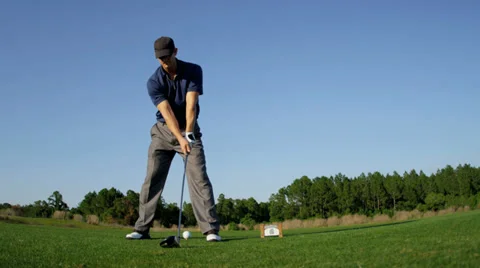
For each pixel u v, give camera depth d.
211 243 5.72
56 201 67.12
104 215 57.94
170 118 6.86
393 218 54.88
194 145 7.20
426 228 5.21
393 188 78.75
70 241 6.00
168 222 55.69
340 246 4.02
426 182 79.38
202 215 6.92
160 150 7.40
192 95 6.89
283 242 5.09
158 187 7.45
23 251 4.50
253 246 4.72
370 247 3.71
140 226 7.26
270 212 84.12
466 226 5.06
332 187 80.69
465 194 74.69
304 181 82.12
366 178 81.44
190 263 3.50
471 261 2.61
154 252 4.37
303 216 80.25
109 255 4.15
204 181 7.07
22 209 56.28
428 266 2.57
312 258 3.36
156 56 6.68
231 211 88.94
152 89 7.00
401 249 3.37
